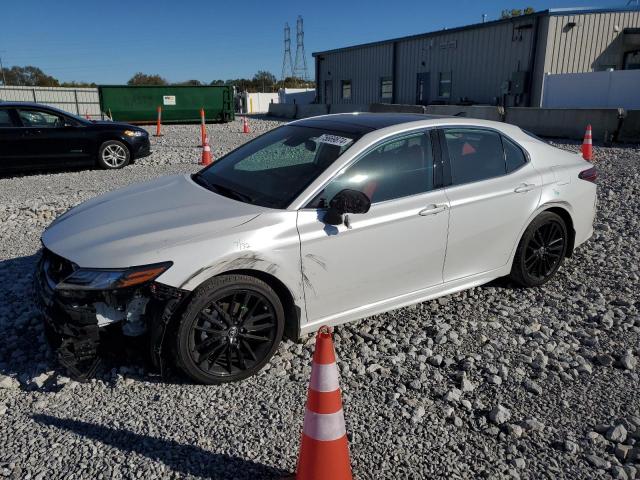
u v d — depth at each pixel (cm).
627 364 362
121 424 302
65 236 351
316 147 397
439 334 399
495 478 266
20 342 390
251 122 2980
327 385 242
